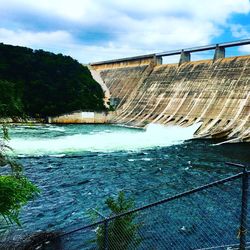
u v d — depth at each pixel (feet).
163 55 326.65
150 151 176.14
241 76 234.79
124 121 311.27
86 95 339.36
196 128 231.09
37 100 320.29
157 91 303.89
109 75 391.45
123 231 44.52
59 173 130.11
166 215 69.41
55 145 186.29
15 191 36.83
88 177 125.29
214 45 266.57
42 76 335.47
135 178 124.77
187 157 161.48
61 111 323.98
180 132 235.20
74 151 172.55
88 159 155.53
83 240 66.64
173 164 147.33
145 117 291.99
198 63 280.31
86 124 322.14
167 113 273.75
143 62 351.67
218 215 70.18
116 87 364.17
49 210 90.12
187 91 270.05
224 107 230.68
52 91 327.67
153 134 234.58
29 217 84.23
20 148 175.01
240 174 23.24
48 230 75.56
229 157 161.38
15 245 61.67
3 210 35.63
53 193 105.50
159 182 119.85
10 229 72.38
